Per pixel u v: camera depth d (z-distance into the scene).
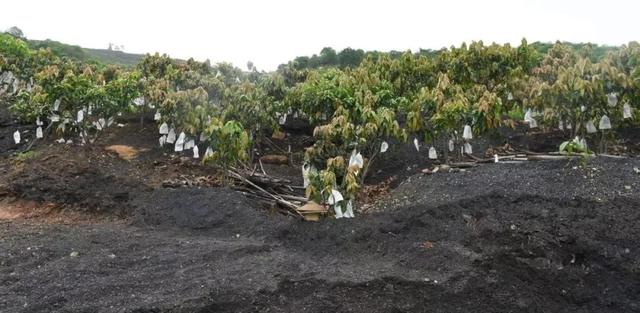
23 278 4.59
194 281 4.48
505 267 4.79
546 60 9.60
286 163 9.23
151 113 11.38
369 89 8.34
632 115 7.11
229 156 6.98
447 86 7.80
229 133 6.88
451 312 4.38
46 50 12.52
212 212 6.46
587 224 5.21
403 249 5.14
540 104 7.40
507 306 4.48
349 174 5.96
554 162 6.96
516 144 8.98
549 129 9.28
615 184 6.00
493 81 9.76
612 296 4.68
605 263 4.87
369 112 6.96
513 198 5.79
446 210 5.67
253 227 6.02
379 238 5.38
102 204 7.05
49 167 7.72
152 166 8.48
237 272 4.70
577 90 6.62
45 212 6.87
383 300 4.38
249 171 8.03
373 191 7.55
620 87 6.71
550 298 4.68
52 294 4.26
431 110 7.47
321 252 5.38
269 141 9.80
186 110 8.24
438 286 4.48
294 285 4.47
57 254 5.25
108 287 4.38
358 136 6.90
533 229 5.15
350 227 5.64
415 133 7.95
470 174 6.92
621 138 8.84
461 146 7.73
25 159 8.28
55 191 7.13
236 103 8.45
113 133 10.22
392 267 4.84
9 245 5.43
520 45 9.95
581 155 6.81
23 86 11.84
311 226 5.86
